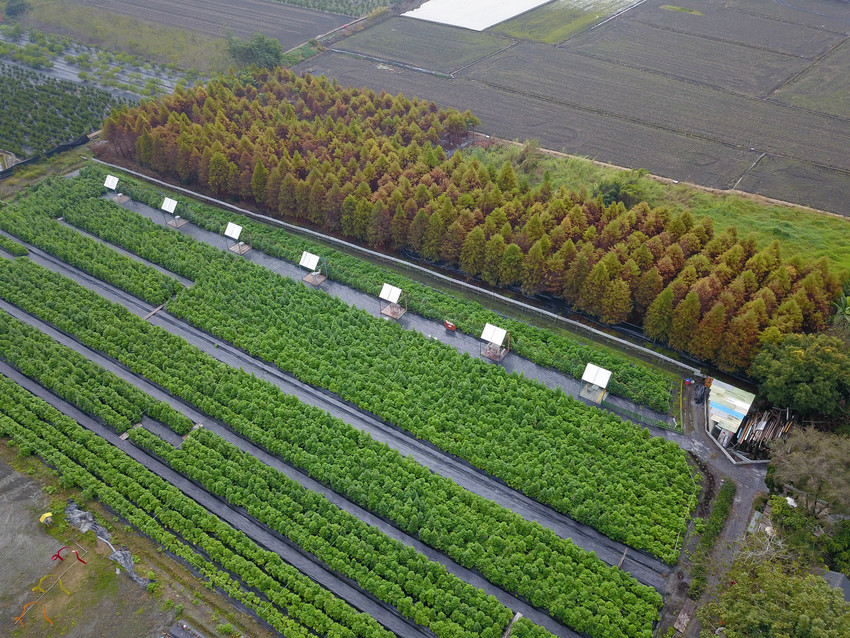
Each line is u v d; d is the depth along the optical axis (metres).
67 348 93.19
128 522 73.75
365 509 73.81
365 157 122.31
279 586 66.00
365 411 84.94
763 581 55.28
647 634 60.47
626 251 95.31
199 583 67.62
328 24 199.38
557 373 89.19
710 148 133.75
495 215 102.62
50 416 83.94
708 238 97.75
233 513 74.12
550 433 79.62
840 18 180.75
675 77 159.38
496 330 88.56
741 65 162.25
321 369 88.44
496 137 141.25
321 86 148.62
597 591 64.12
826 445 66.31
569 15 196.88
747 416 81.75
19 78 174.12
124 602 66.12
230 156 125.00
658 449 76.94
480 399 83.31
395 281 104.44
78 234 114.94
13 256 113.50
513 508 73.56
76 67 180.00
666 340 91.75
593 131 141.88
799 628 49.75
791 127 138.00
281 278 104.00
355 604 65.75
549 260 96.12
